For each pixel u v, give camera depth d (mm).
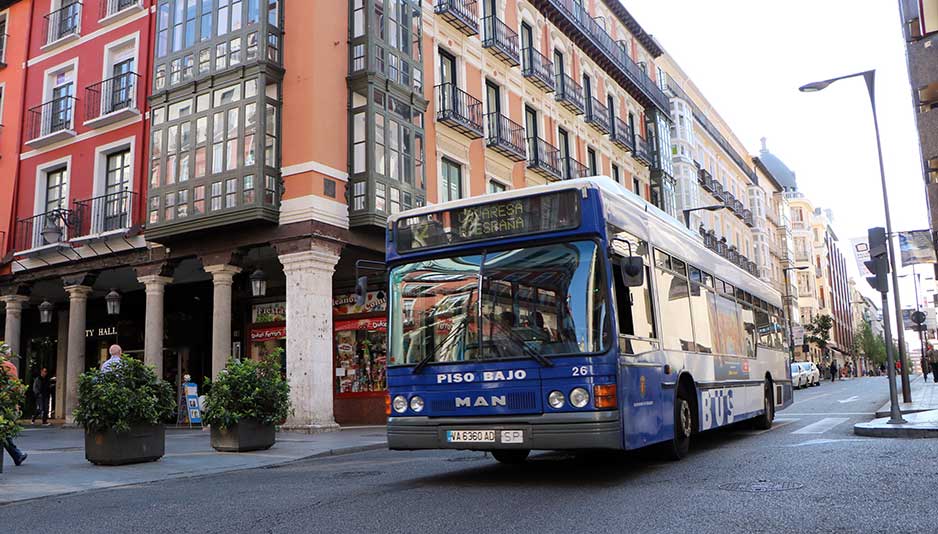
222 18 18062
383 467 10031
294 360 16641
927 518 5492
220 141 17578
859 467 8023
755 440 11617
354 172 17906
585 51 31672
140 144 20703
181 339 24438
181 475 10109
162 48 19094
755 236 60594
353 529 5695
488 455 10898
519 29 26750
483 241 7930
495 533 5379
